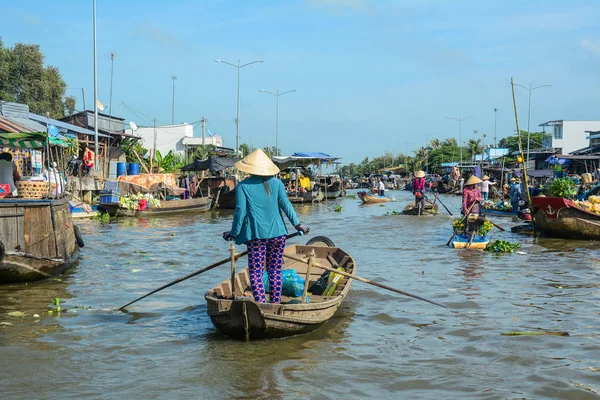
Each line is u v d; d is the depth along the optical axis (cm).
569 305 826
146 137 5653
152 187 2852
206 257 1316
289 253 988
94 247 1469
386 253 1352
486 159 6419
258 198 679
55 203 1029
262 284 690
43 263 998
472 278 1028
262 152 694
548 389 521
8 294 916
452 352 627
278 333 662
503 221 2200
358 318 769
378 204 3659
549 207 1553
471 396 508
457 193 5088
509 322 740
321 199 3884
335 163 4656
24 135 1239
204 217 2570
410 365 587
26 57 3838
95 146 2766
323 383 540
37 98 3912
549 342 654
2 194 1093
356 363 593
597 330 701
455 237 1472
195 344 659
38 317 777
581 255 1292
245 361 599
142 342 667
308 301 742
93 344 659
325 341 669
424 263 1199
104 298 891
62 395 514
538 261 1211
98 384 539
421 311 802
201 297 896
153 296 905
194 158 4412
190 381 545
